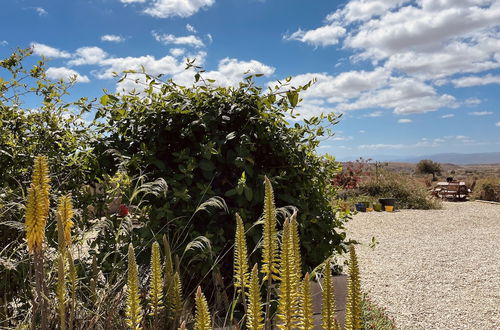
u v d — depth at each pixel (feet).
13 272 8.82
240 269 4.94
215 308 8.39
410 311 16.83
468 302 17.79
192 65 10.76
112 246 9.30
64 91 12.35
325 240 11.45
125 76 10.79
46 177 4.75
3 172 10.65
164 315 6.73
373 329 12.73
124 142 11.13
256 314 4.01
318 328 8.48
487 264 23.56
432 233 33.86
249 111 10.84
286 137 11.26
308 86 10.57
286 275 3.96
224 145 10.73
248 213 10.14
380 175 58.08
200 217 10.21
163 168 10.22
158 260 5.67
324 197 12.78
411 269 22.70
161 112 10.85
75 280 5.17
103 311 6.89
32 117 11.37
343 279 9.98
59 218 4.91
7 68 11.52
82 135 11.37
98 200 10.26
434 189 66.39
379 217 42.75
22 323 6.88
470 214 45.09
